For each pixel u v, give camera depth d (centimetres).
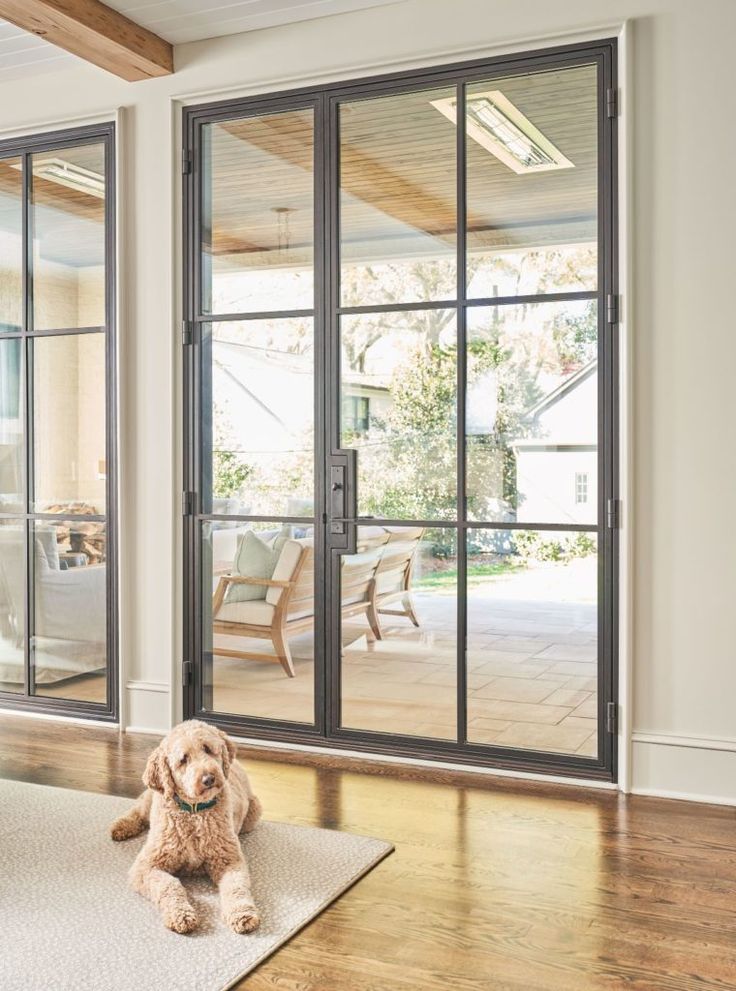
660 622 342
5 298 459
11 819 318
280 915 249
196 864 265
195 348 417
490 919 249
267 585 405
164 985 216
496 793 344
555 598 359
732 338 331
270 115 401
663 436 340
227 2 372
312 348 396
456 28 365
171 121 414
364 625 388
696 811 328
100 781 358
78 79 436
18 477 458
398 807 330
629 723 344
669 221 337
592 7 345
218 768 256
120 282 423
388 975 222
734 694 334
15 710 459
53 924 245
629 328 340
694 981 220
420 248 377
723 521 333
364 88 383
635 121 340
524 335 362
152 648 427
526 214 360
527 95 359
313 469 396
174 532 419
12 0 341
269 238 403
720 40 329
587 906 256
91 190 438
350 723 392
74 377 444
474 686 371
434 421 376
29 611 457
